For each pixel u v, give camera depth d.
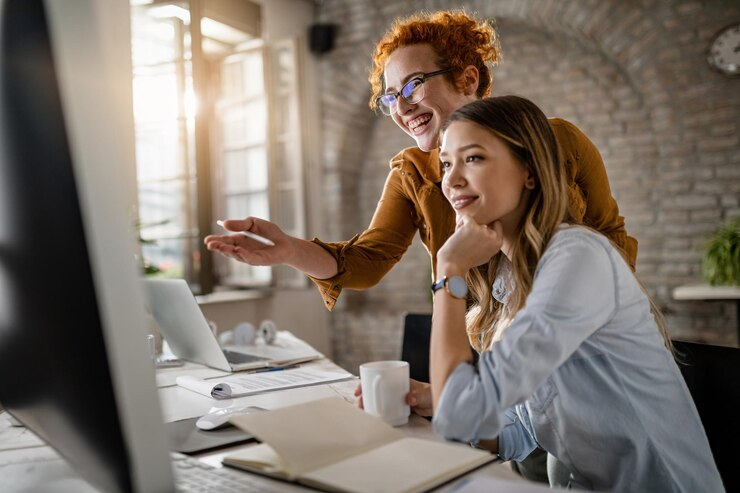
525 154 0.92
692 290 3.17
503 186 0.91
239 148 4.09
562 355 0.81
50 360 0.57
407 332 1.75
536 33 4.22
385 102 1.57
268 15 4.29
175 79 3.52
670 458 0.91
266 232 1.31
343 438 0.76
